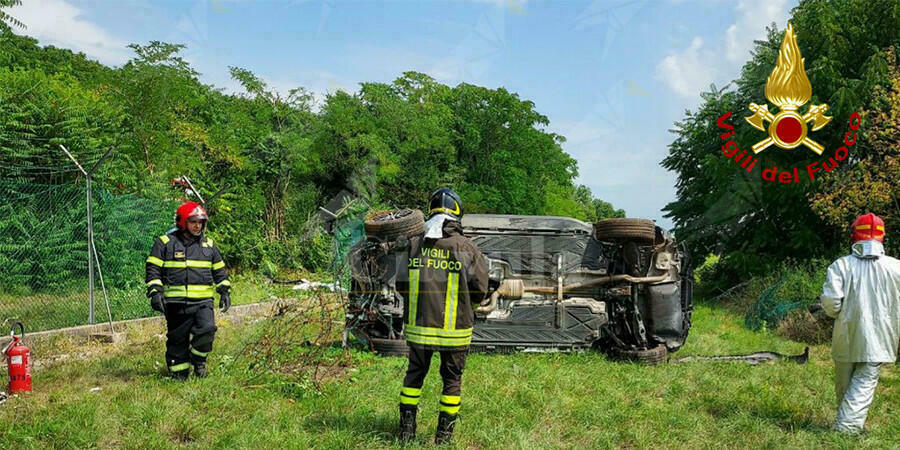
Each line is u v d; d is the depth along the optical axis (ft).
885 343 15.51
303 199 67.26
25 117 43.24
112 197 40.37
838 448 14.78
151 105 54.29
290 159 66.33
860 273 15.79
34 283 35.53
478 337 24.82
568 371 21.34
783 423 16.60
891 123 35.50
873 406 18.25
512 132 94.63
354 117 82.12
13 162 42.52
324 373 20.67
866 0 42.75
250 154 64.80
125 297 34.91
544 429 15.84
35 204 37.99
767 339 29.25
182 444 14.84
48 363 22.86
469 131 93.81
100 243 37.86
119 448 14.51
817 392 19.38
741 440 15.29
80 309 32.30
